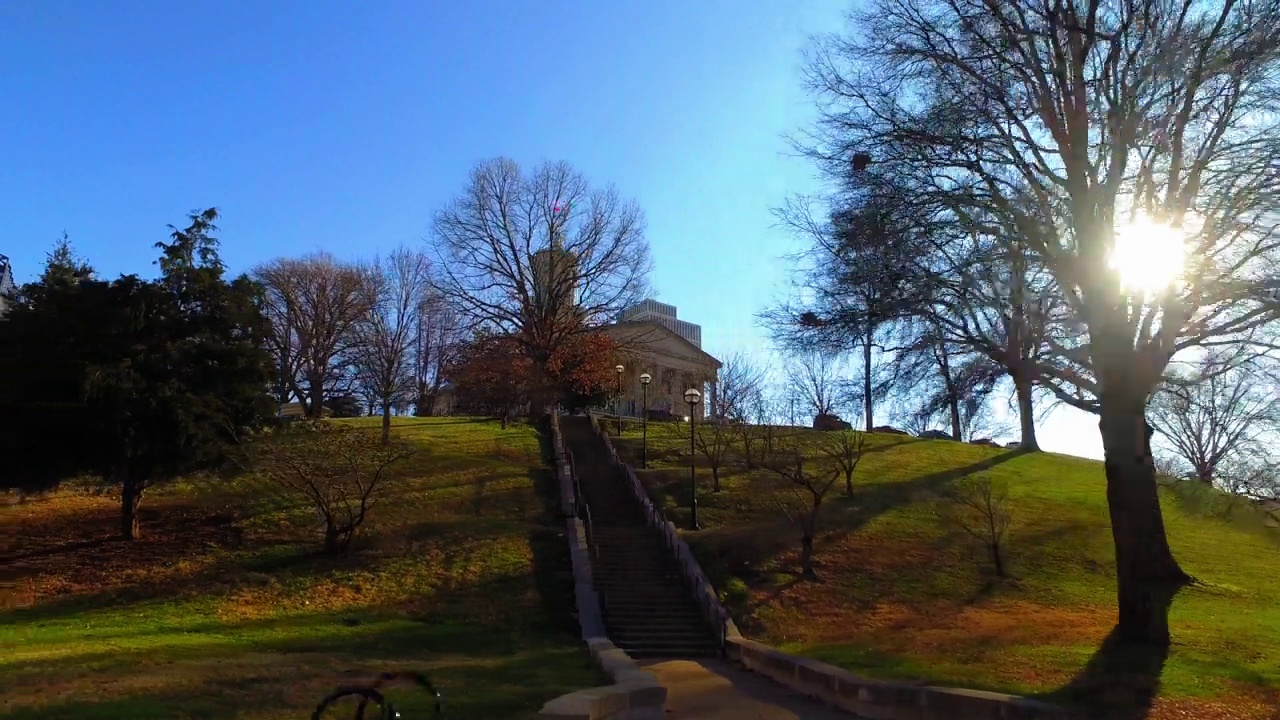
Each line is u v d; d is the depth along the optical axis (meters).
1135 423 17.08
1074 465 47.03
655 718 12.25
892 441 52.41
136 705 10.02
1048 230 16.98
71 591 24.50
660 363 79.06
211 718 9.59
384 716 7.09
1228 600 23.67
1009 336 17.48
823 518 32.75
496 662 17.02
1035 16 17.58
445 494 35.06
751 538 30.33
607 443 46.53
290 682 12.03
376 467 35.47
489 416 56.03
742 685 16.91
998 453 49.75
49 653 15.05
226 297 29.41
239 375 28.98
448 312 69.88
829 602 25.20
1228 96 16.34
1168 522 34.62
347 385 72.69
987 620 22.81
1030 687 13.88
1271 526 26.67
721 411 57.50
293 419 35.38
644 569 27.64
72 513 31.86
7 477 26.70
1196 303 16.27
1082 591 26.48
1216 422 34.75
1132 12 16.50
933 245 17.12
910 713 12.88
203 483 34.56
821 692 15.03
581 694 10.40
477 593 25.30
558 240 58.69
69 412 25.98
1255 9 15.77
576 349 57.59
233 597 24.27
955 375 17.89
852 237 17.12
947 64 17.66
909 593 26.16
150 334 27.70
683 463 42.75
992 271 16.73
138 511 32.22
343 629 21.42
